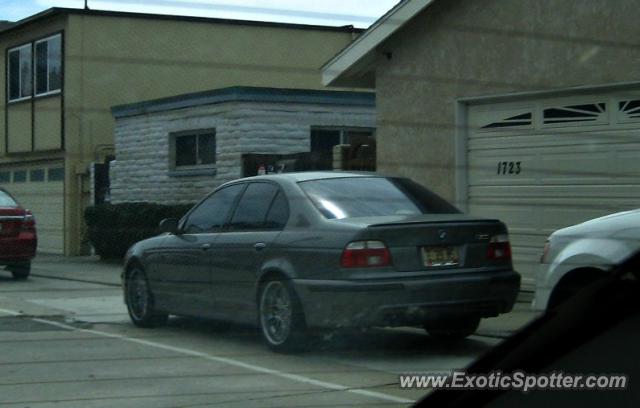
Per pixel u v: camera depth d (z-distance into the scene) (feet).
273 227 25.45
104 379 22.40
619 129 30.30
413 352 25.07
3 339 28.12
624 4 29.99
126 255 31.01
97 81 33.55
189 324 30.99
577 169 29.58
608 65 30.42
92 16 32.04
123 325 30.99
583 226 21.63
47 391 21.29
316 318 23.63
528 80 31.71
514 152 31.60
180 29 29.60
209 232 27.63
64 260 41.11
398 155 35.32
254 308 25.46
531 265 29.63
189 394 20.89
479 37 32.81
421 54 34.40
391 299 22.98
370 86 40.14
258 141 48.26
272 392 20.99
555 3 31.19
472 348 25.35
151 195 49.49
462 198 32.86
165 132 49.65
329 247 23.47
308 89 49.65
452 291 23.59
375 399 20.29
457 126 33.47
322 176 26.18
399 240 23.47
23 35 37.40
